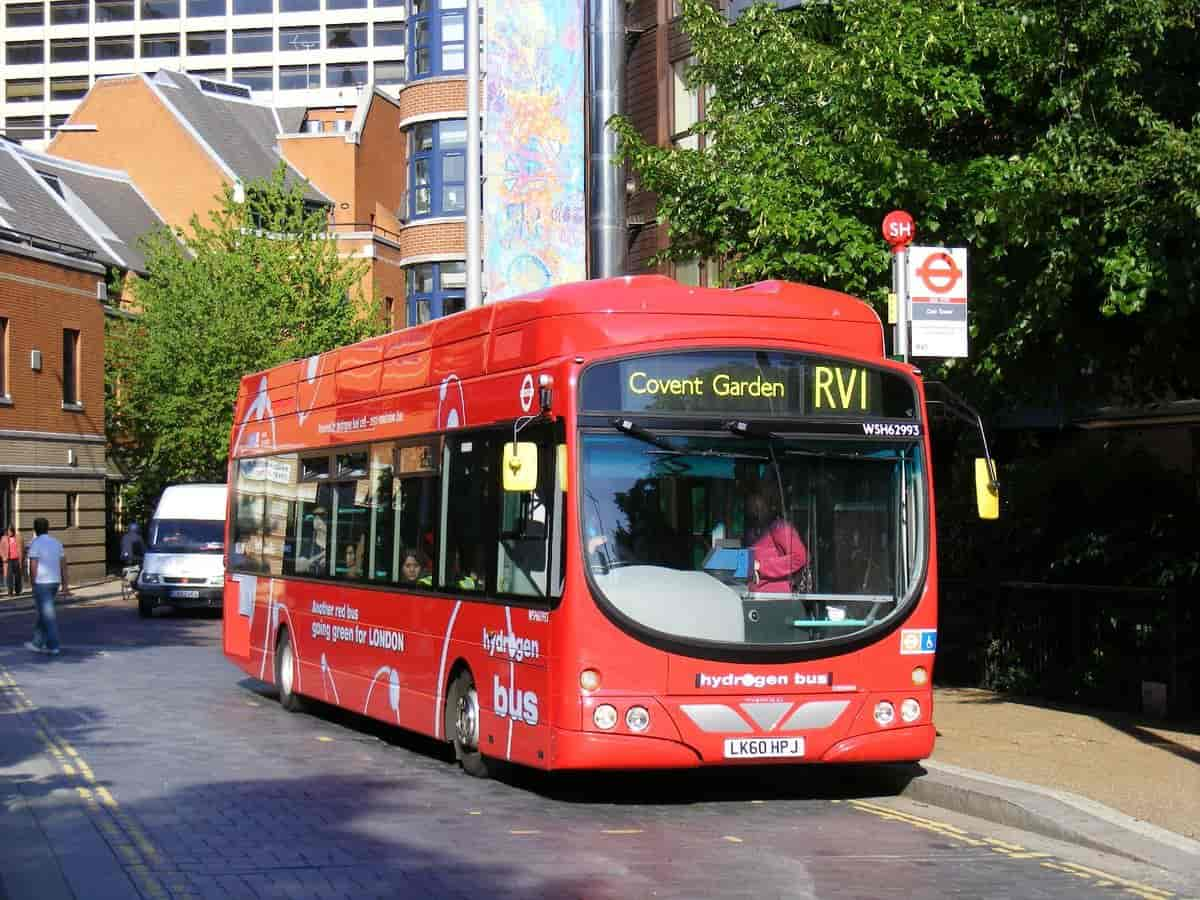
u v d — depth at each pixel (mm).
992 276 13977
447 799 11094
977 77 14203
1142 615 14680
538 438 10914
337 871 8539
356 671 14680
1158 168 12102
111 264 52750
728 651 10430
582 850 9172
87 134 67000
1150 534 15094
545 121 26406
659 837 9641
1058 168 12930
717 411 10773
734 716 10430
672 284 11023
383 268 66875
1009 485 17031
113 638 28172
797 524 10781
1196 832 9398
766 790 11711
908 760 10930
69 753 13344
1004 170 13422
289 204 53062
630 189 30406
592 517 10438
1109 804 10180
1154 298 12992
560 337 10914
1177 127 13062
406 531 13531
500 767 12125
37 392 45531
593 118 26531
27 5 123375
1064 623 15812
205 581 34375
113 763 12766
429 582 12883
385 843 9359
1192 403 19625
